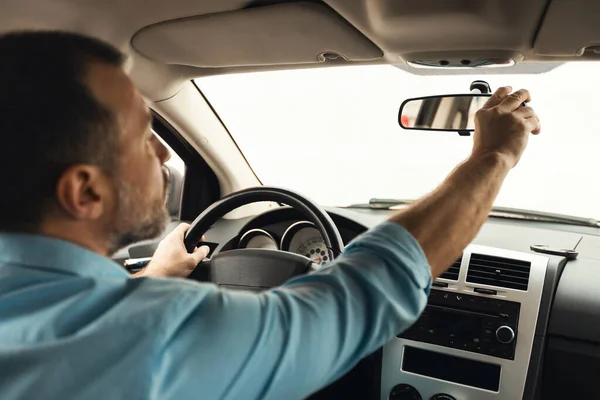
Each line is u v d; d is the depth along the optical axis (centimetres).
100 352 64
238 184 297
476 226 99
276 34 187
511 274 208
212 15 175
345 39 187
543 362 208
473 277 212
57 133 71
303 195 191
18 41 75
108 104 76
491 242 233
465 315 211
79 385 62
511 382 205
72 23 179
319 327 75
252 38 192
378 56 201
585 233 242
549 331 204
